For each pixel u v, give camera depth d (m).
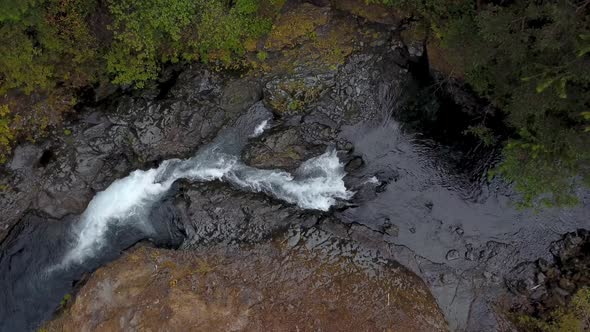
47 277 20.83
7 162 20.30
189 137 21.83
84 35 19.20
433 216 21.66
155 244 21.19
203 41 20.62
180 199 21.44
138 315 17.86
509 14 15.46
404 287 19.83
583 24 13.75
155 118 21.48
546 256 20.86
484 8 17.91
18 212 20.64
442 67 21.72
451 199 21.89
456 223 21.56
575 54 13.84
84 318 18.38
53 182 20.81
